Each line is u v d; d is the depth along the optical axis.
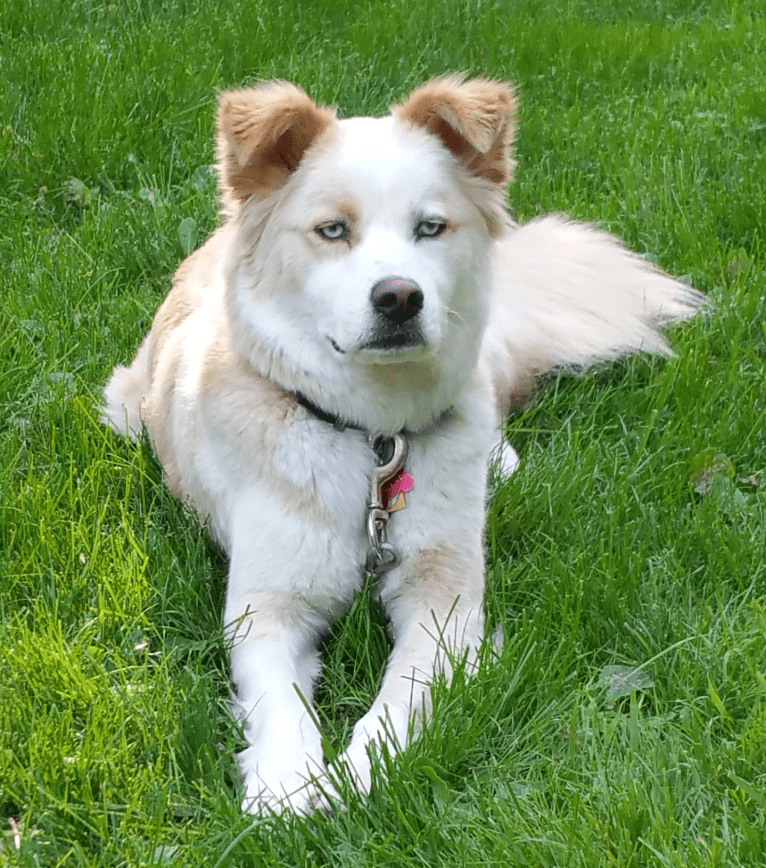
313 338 1.68
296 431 1.70
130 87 2.51
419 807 1.52
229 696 1.65
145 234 2.21
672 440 1.90
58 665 1.61
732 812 1.51
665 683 1.64
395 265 1.63
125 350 2.05
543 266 2.09
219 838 1.50
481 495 1.75
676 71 2.95
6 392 1.94
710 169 2.39
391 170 1.66
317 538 1.69
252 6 3.11
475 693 1.60
